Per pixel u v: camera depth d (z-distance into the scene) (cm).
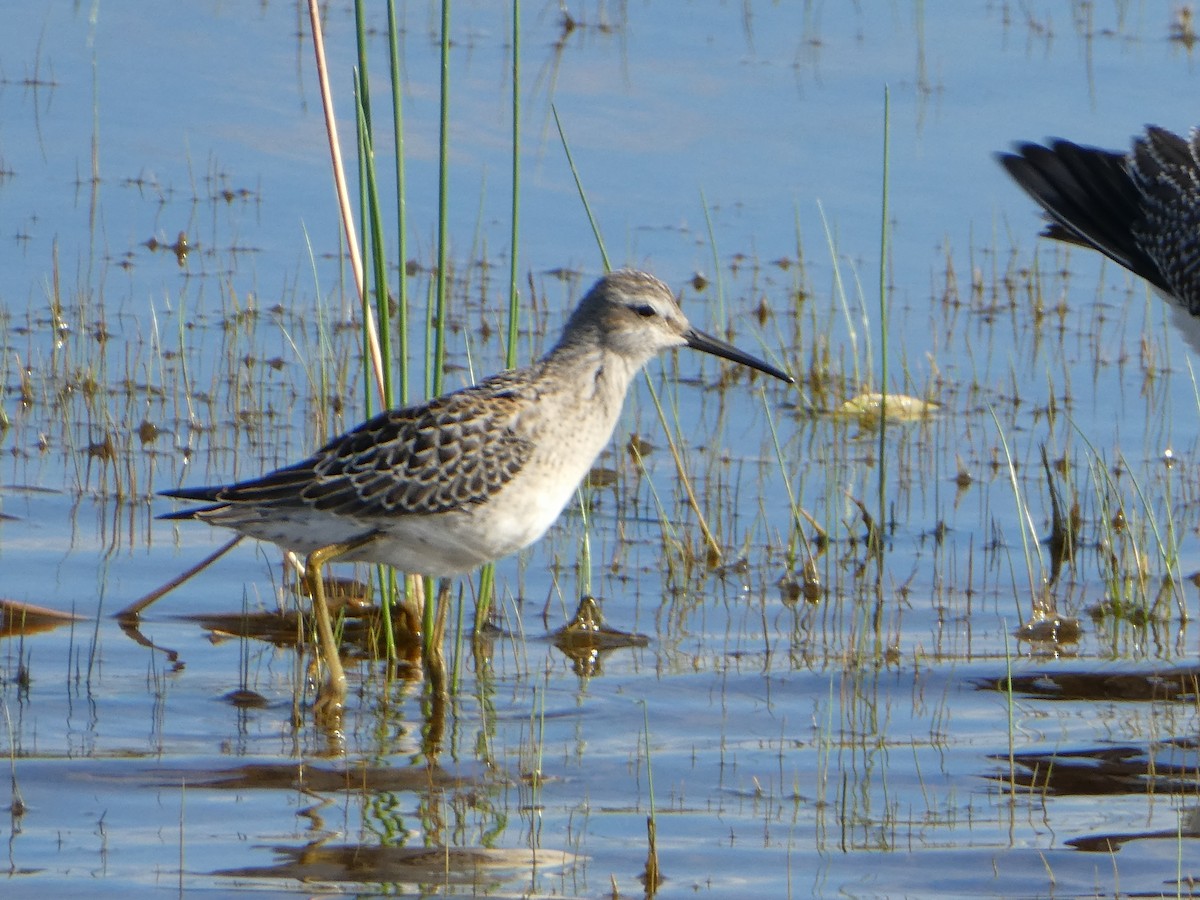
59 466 1403
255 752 1009
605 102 2069
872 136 2009
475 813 936
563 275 1747
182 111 2012
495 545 1057
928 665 1152
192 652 1152
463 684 1117
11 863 862
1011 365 1595
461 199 1867
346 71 2111
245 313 1655
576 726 1056
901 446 1502
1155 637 1202
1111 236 1277
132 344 1602
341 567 1309
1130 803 958
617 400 1106
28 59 2094
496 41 2205
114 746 1009
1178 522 1373
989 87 2089
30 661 1123
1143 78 2097
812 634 1202
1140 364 1641
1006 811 948
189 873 856
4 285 1684
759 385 1619
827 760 1004
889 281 1778
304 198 1862
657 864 877
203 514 1054
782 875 870
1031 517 1384
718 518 1364
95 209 1817
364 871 865
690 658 1161
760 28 2258
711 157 1970
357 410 1506
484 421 1041
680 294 1719
